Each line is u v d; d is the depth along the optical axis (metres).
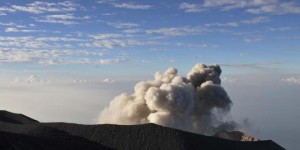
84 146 117.06
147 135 134.50
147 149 126.81
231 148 138.12
